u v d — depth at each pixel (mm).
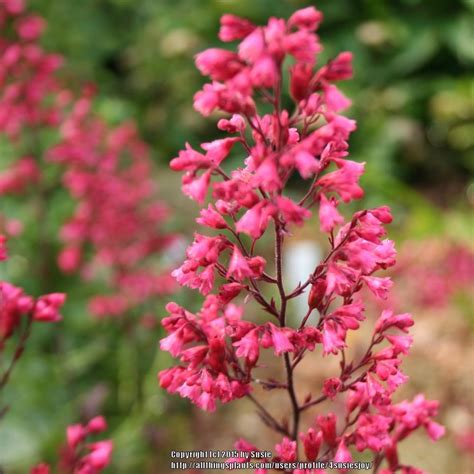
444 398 5086
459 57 8953
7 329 2234
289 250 6516
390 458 2131
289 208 1577
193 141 8938
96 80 9102
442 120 8695
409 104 8914
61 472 2393
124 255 4391
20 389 4301
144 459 4504
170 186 6844
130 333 4699
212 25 9086
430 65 9242
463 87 8680
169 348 1858
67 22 9031
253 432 4879
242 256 1720
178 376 1852
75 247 4559
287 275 6160
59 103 4641
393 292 5418
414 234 7262
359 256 1712
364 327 5344
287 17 8992
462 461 4543
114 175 4625
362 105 8789
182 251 5047
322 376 5234
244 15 9031
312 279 1837
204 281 1747
